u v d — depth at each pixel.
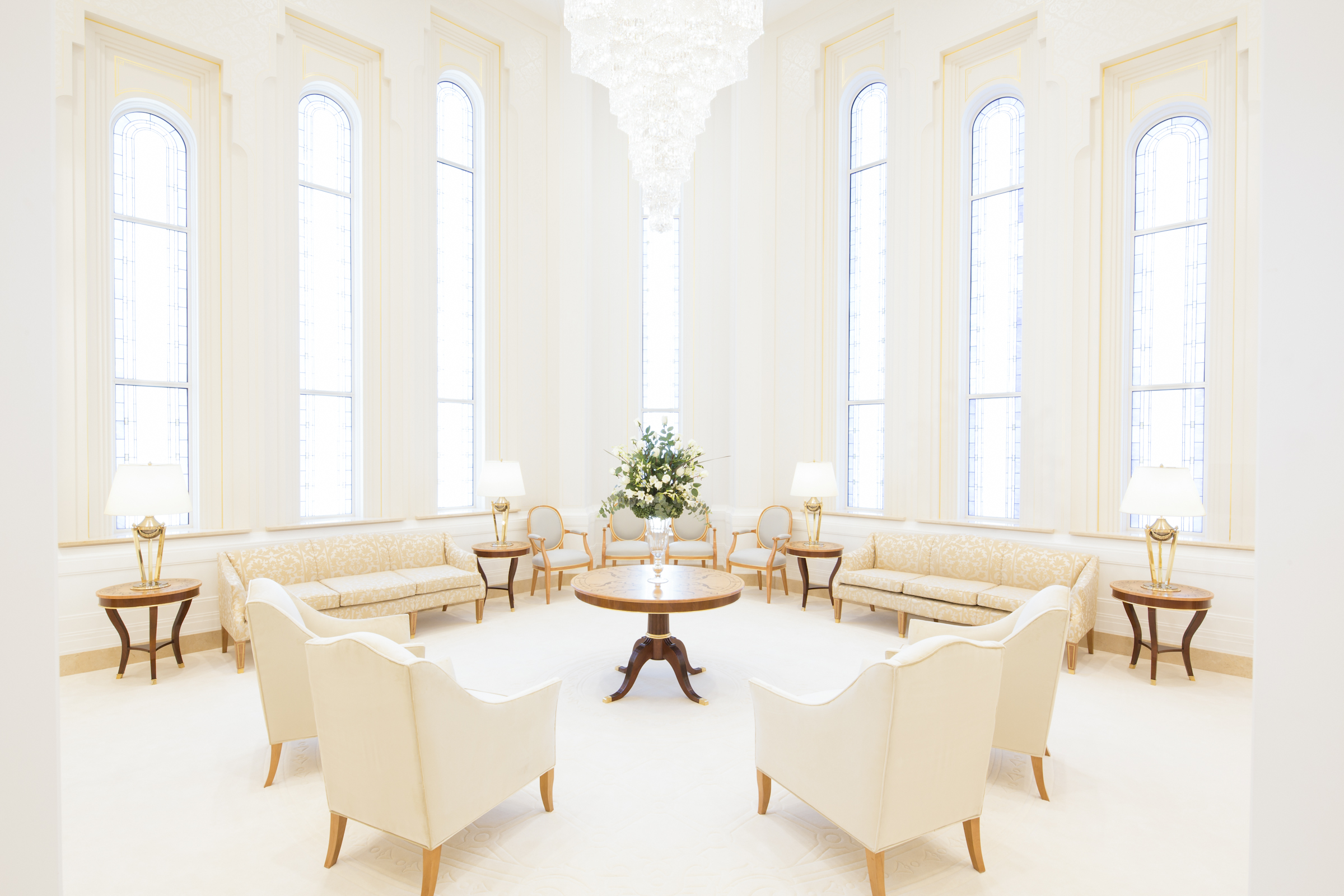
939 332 6.75
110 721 3.95
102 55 5.16
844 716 2.40
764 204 7.82
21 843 0.69
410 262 6.82
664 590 4.45
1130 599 4.71
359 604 5.36
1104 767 3.44
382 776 2.38
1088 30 5.77
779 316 7.86
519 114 7.68
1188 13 5.31
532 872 2.56
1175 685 4.66
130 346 5.44
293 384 6.10
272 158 5.94
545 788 2.96
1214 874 2.56
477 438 7.52
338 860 2.62
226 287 5.71
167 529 5.55
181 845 2.72
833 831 2.84
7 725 0.69
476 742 2.49
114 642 4.97
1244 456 5.12
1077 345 5.90
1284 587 0.69
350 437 6.68
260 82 5.86
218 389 5.71
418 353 6.90
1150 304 5.72
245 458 5.76
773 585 7.79
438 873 2.43
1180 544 5.22
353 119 6.63
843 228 7.60
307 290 6.39
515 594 7.46
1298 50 0.68
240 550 5.46
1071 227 5.88
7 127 0.69
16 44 0.69
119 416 5.38
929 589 5.61
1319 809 0.68
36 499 0.70
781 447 7.86
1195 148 5.50
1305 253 0.68
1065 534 5.88
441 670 2.32
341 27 6.33
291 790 3.17
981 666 2.43
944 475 6.75
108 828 2.84
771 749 2.83
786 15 7.71
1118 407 5.80
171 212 5.64
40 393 0.70
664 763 3.45
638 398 8.14
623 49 4.57
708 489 8.08
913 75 6.85
